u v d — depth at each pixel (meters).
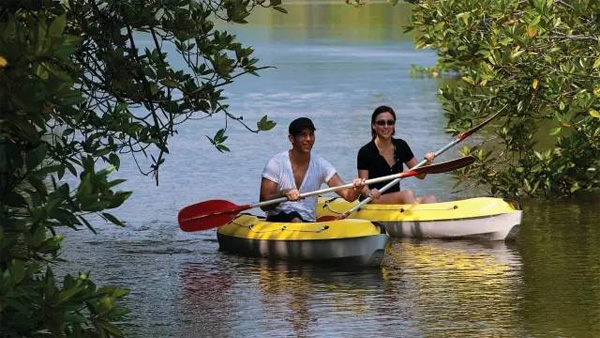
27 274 10.30
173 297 20.78
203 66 17.03
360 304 20.05
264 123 17.59
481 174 30.92
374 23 120.88
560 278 21.92
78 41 10.46
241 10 16.58
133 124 16.77
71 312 11.10
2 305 9.70
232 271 23.11
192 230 24.73
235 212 24.83
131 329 18.45
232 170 36.78
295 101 55.38
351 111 51.34
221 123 47.94
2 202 11.20
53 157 16.05
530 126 30.36
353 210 25.73
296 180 24.89
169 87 17.03
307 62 75.69
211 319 19.11
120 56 16.70
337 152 39.81
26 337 11.05
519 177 31.06
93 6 16.50
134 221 28.89
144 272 23.03
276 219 25.14
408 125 46.41
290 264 23.77
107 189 11.11
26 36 10.30
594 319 18.75
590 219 28.25
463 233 26.34
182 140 43.19
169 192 32.97
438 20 28.02
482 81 26.62
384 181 27.06
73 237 26.75
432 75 66.25
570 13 26.34
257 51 84.25
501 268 22.92
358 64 74.06
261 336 17.94
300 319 19.02
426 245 25.77
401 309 19.59
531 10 26.08
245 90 60.31
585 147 30.44
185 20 16.61
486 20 27.50
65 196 10.94
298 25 119.19
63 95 10.39
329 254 23.61
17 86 10.19
